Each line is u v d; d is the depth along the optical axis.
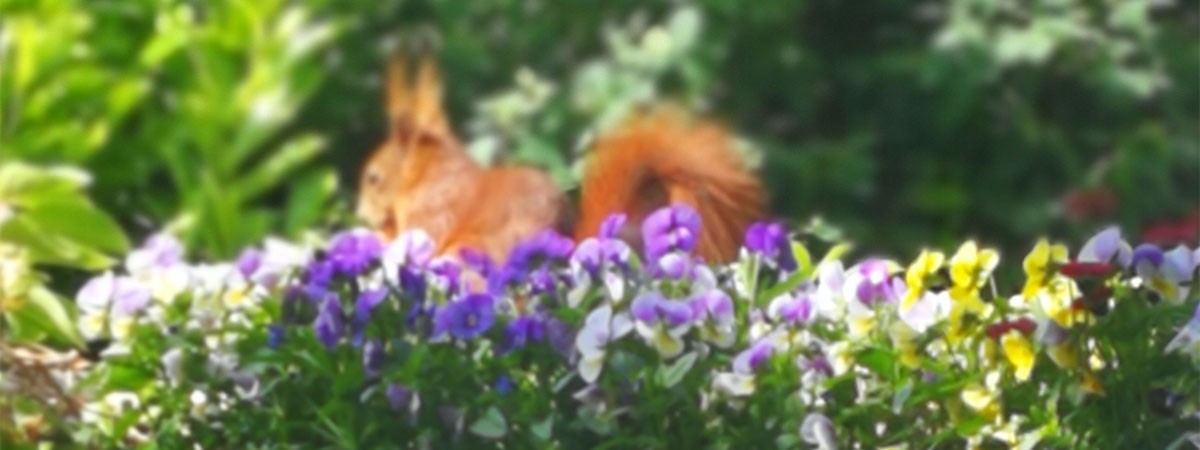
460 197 8.61
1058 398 6.39
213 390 6.90
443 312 6.46
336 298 6.56
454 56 13.14
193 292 7.08
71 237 9.17
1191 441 6.29
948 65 13.67
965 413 6.45
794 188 13.59
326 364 6.55
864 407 6.46
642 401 6.34
